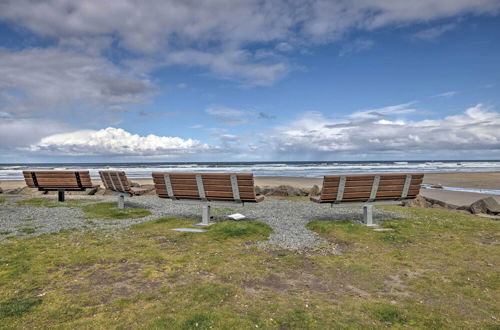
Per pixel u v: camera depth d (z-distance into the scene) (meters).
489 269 4.89
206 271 4.75
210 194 7.92
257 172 54.28
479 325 3.23
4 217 8.95
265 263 5.16
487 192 23.39
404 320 3.31
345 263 5.18
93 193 16.12
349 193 7.85
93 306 3.58
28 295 3.87
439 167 71.56
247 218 9.04
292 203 12.34
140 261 5.16
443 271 4.82
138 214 9.57
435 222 8.41
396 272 4.79
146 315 3.36
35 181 12.23
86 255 5.44
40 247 5.93
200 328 3.07
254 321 3.25
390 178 7.97
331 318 3.34
